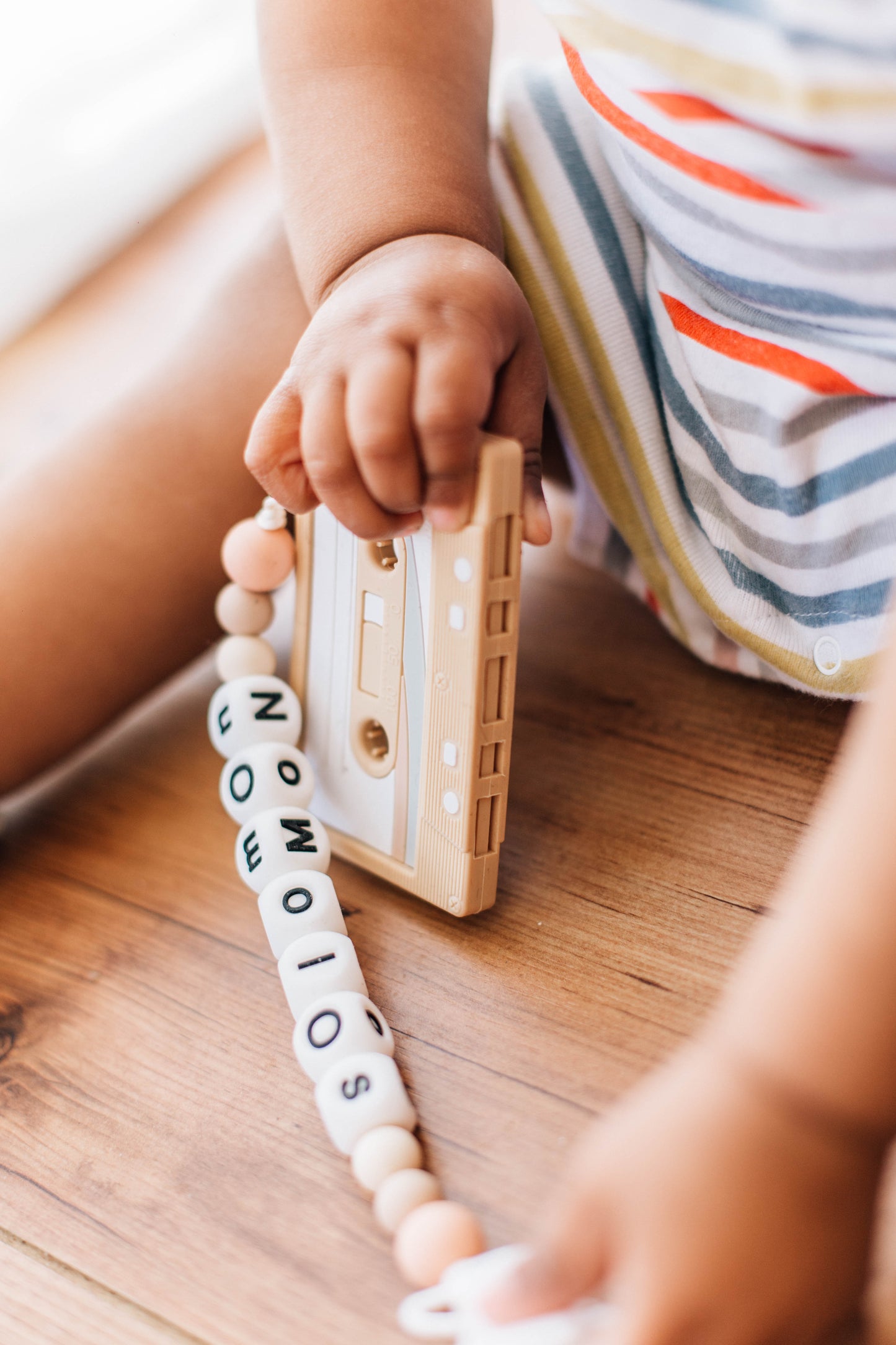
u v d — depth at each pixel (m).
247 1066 0.52
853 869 0.32
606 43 0.48
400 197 0.53
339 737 0.60
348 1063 0.46
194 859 0.65
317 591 0.61
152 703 0.80
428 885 0.55
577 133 0.63
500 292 0.49
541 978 0.52
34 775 0.69
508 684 0.51
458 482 0.46
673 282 0.59
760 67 0.42
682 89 0.47
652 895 0.56
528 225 0.63
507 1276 0.35
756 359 0.54
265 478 0.51
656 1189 0.32
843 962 0.31
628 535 0.67
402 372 0.45
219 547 0.69
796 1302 0.31
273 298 0.70
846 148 0.41
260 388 0.68
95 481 0.68
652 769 0.64
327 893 0.54
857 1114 0.31
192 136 1.47
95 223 1.34
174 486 0.69
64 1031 0.55
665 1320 0.31
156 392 0.70
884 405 0.52
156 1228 0.45
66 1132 0.50
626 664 0.74
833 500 0.54
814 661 0.58
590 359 0.63
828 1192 0.31
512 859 0.59
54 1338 0.42
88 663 0.67
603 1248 0.33
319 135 0.57
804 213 0.46
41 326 1.25
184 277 1.28
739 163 0.47
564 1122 0.46
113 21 1.37
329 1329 0.41
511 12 1.47
